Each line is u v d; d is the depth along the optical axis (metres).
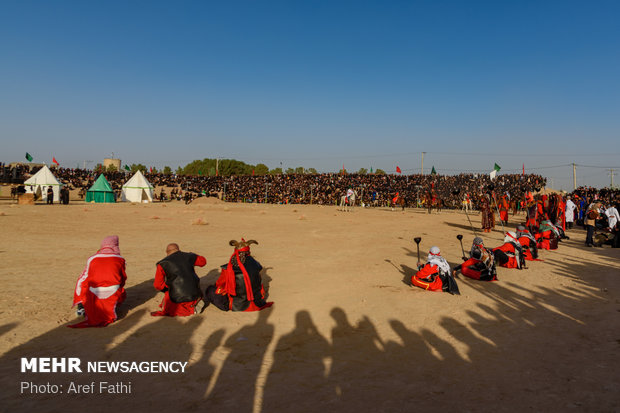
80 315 5.65
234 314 5.97
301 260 10.85
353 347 4.73
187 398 3.43
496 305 6.59
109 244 5.62
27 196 36.81
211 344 4.75
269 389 3.62
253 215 30.14
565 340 5.01
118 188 67.31
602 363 4.29
